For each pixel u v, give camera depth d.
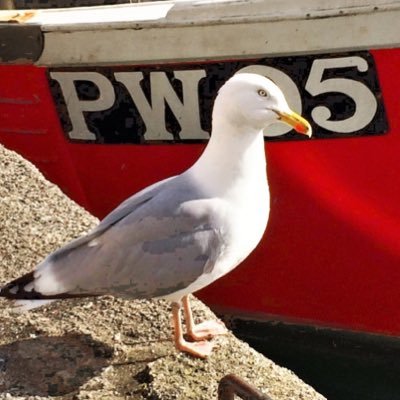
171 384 3.14
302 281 5.35
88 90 5.29
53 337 3.45
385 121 4.62
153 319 3.53
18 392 3.16
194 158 5.19
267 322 5.58
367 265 5.14
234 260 3.29
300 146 4.88
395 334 5.29
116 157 5.46
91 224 4.21
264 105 3.18
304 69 4.66
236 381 2.77
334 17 4.48
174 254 3.12
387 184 4.80
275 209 5.16
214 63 4.83
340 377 5.42
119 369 3.26
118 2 6.45
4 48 5.41
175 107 5.07
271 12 4.59
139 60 5.01
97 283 3.15
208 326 3.47
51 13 5.46
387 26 4.39
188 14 4.78
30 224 4.18
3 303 3.68
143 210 3.16
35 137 5.73
